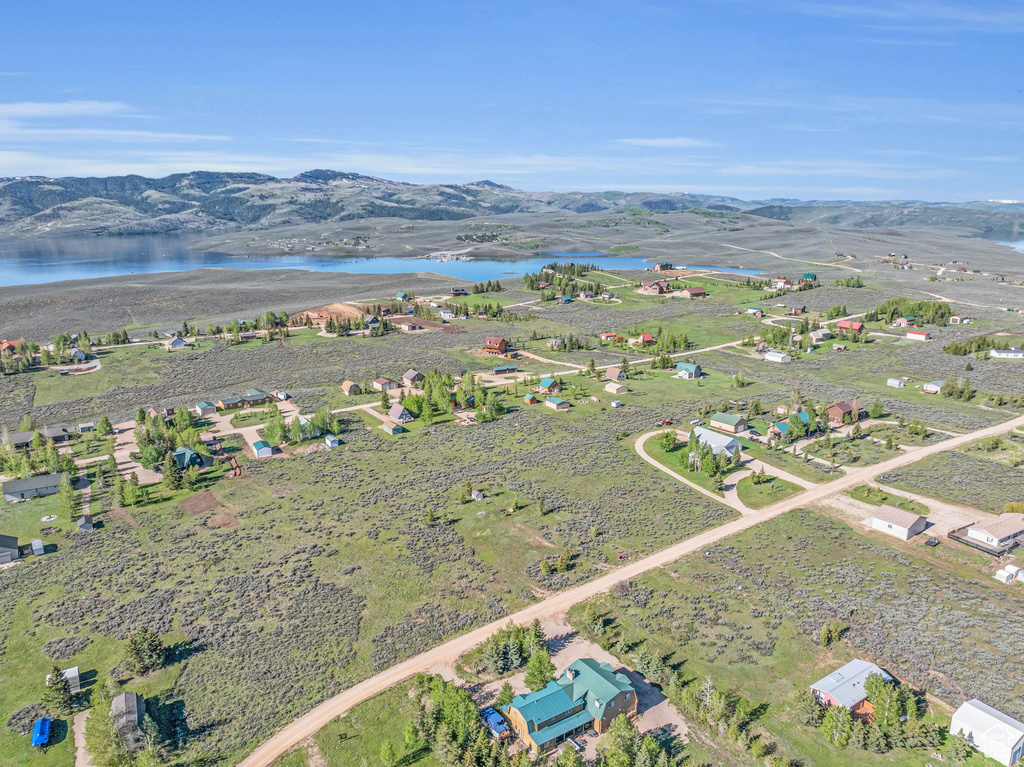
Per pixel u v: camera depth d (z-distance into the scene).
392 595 76.31
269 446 118.94
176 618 72.31
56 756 54.25
